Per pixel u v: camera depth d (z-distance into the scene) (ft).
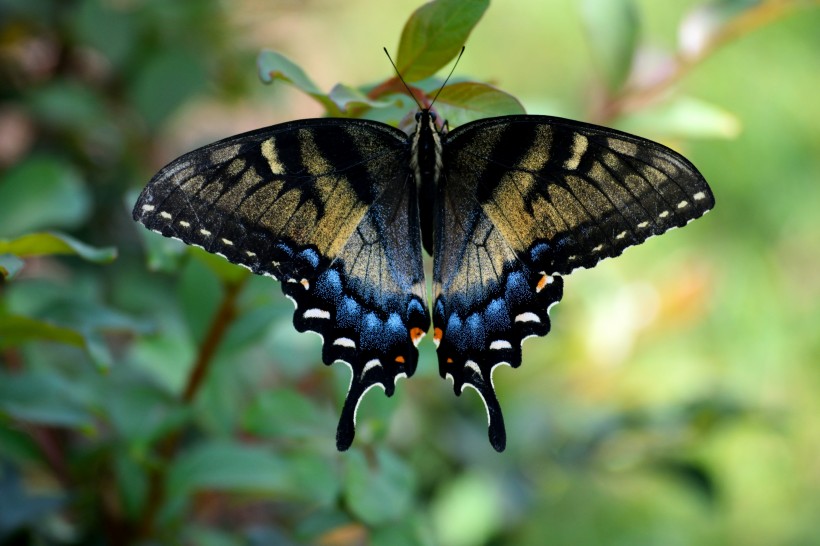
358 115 2.94
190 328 3.04
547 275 3.03
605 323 3.32
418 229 3.04
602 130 2.99
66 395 3.02
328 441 3.04
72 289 3.17
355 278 3.02
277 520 3.23
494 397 3.03
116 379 3.14
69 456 3.08
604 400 3.33
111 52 3.29
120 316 3.00
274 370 3.27
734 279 4.41
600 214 3.00
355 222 3.03
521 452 3.26
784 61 4.85
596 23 3.19
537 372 3.33
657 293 3.33
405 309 3.03
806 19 4.91
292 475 3.02
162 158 3.38
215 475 3.02
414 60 2.92
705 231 4.58
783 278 4.48
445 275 3.05
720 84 4.76
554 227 3.02
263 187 2.98
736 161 4.68
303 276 3.00
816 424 4.05
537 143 3.01
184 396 3.05
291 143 2.99
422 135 3.01
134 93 3.30
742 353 4.22
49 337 2.94
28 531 3.05
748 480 3.85
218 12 3.36
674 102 3.20
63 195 3.10
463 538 3.23
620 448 3.24
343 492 3.01
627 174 2.99
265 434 3.01
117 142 3.33
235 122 3.55
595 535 3.47
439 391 3.31
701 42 3.18
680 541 3.54
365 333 3.02
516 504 3.24
